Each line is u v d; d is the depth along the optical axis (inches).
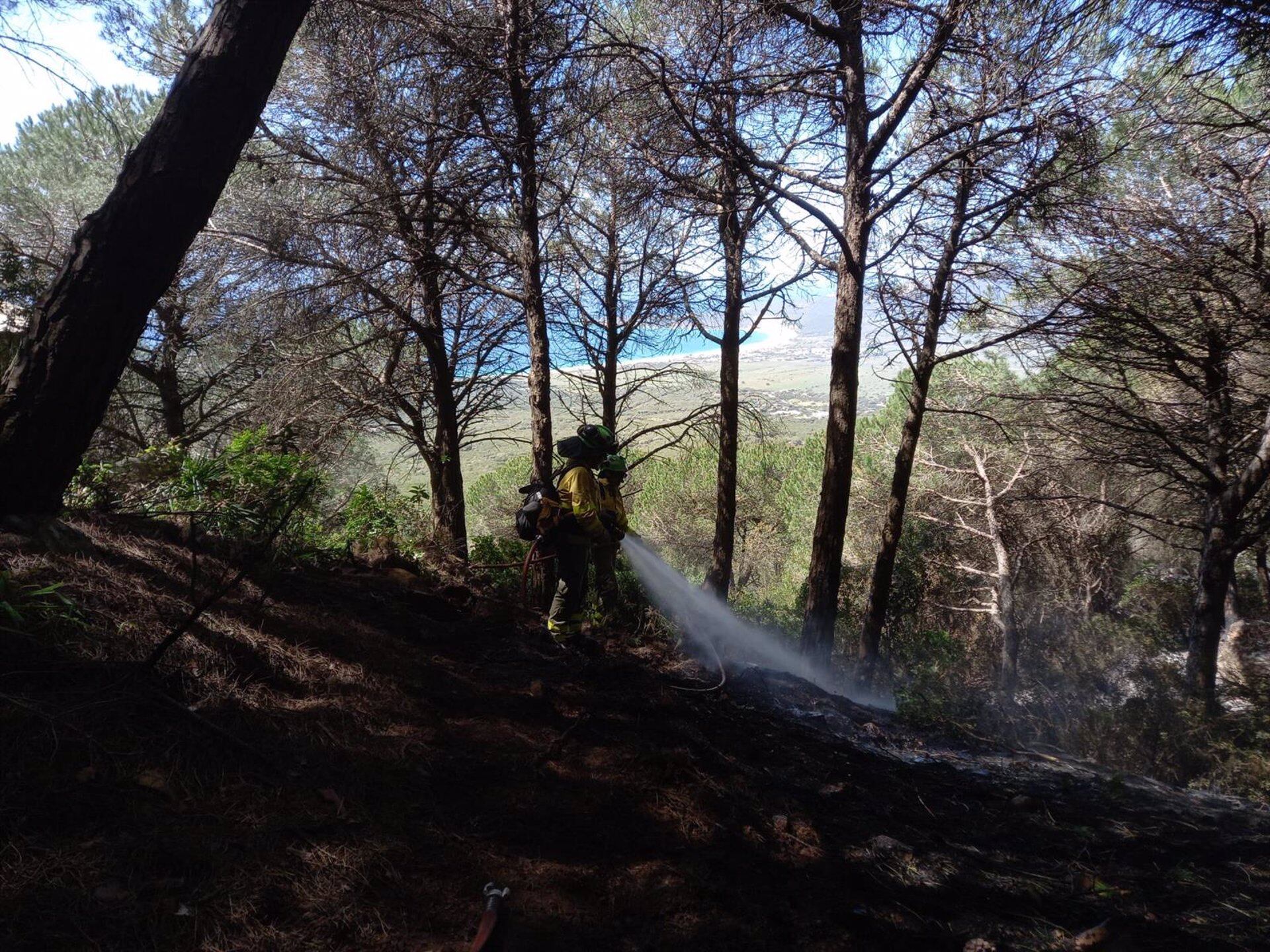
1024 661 625.9
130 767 99.6
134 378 645.9
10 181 534.6
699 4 350.3
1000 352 555.5
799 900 111.6
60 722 101.3
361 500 319.0
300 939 82.2
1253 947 113.5
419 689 151.9
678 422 569.9
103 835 87.9
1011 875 131.8
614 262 519.5
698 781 142.0
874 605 502.6
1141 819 166.2
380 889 93.0
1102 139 408.8
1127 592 711.1
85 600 129.0
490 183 370.9
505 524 903.7
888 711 268.1
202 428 679.1
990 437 668.1
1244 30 207.2
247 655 137.0
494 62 340.5
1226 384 427.5
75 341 146.3
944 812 158.1
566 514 220.5
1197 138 372.2
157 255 150.7
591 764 140.7
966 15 322.0
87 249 147.7
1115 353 441.4
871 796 159.0
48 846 84.0
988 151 380.2
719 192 416.8
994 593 678.5
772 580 990.4
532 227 368.8
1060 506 677.9
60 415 146.3
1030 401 516.4
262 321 435.2
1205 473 441.7
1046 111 330.0
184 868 87.0
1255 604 681.6
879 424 850.8
